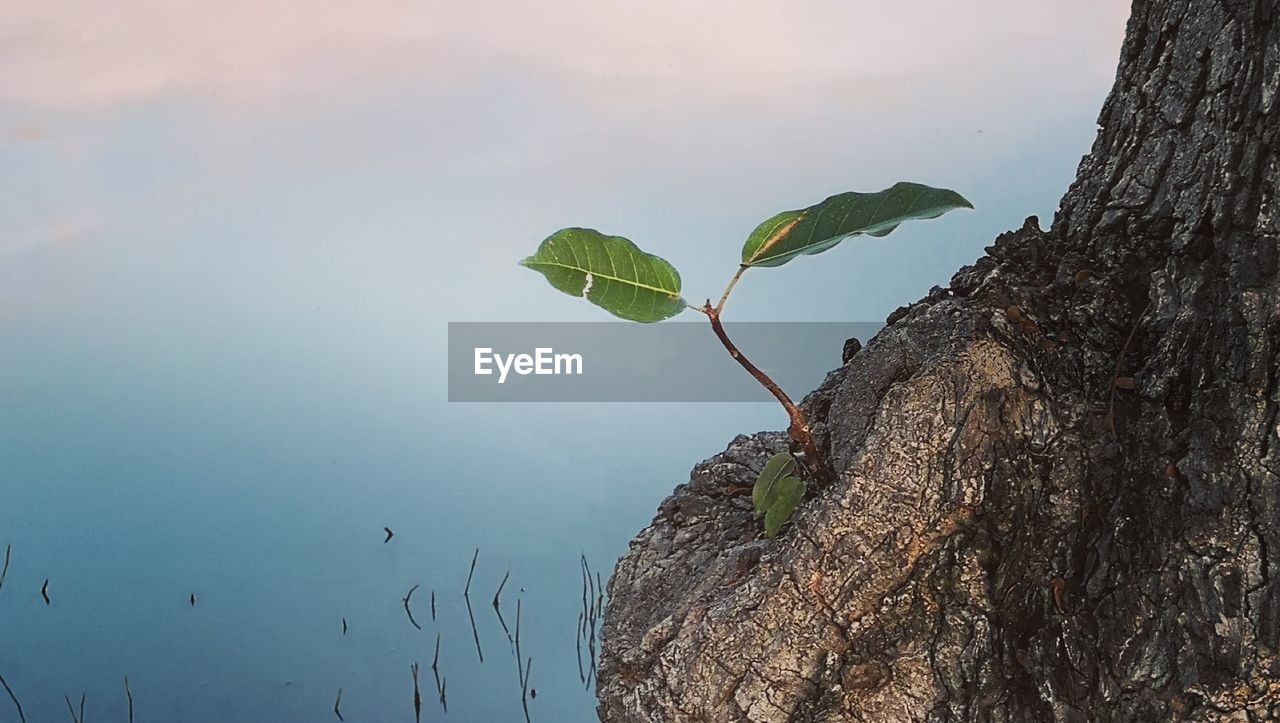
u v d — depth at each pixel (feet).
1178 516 2.53
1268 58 2.53
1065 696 2.60
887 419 2.66
